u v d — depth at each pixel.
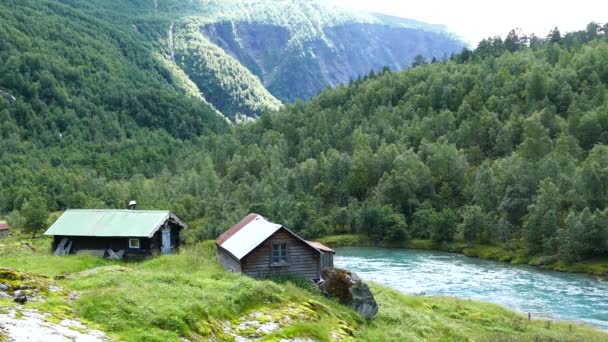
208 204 156.75
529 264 106.25
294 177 174.00
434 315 50.31
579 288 82.38
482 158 173.50
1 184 179.00
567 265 101.12
